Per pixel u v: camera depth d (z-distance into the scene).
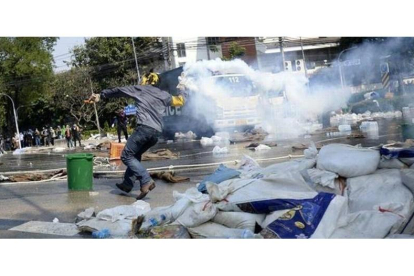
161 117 6.75
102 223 4.82
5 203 6.82
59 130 35.44
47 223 5.35
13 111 33.25
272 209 4.48
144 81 7.05
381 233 4.21
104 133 34.28
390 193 4.62
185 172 9.20
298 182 4.78
